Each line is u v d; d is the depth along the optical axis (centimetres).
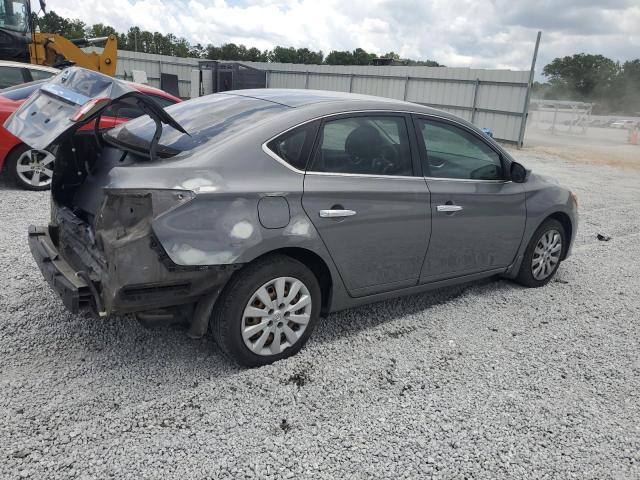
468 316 446
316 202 337
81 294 296
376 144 378
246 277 319
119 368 330
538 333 424
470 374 353
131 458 256
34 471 243
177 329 381
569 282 550
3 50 1243
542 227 505
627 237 769
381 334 402
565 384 350
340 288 367
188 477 247
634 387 353
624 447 290
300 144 340
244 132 328
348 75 2814
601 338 423
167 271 287
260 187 314
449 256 427
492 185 452
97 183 350
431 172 409
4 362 327
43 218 630
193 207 290
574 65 10650
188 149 319
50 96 320
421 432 290
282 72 3100
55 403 291
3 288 427
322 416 298
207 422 286
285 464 260
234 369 337
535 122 3091
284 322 343
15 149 739
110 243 278
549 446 287
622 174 1577
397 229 381
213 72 3084
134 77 2038
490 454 278
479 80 2288
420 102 2539
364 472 259
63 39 1510
